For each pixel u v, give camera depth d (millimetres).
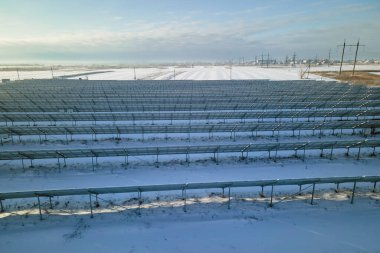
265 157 21219
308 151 22188
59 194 13039
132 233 12391
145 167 19531
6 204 14758
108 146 23422
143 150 19156
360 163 20297
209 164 20062
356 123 24656
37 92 43938
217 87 52000
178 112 31125
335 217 13680
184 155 21406
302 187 16922
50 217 13586
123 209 14383
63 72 137375
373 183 17375
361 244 11758
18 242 11773
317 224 13102
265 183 14070
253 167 19656
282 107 35000
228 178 18047
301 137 25875
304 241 11914
